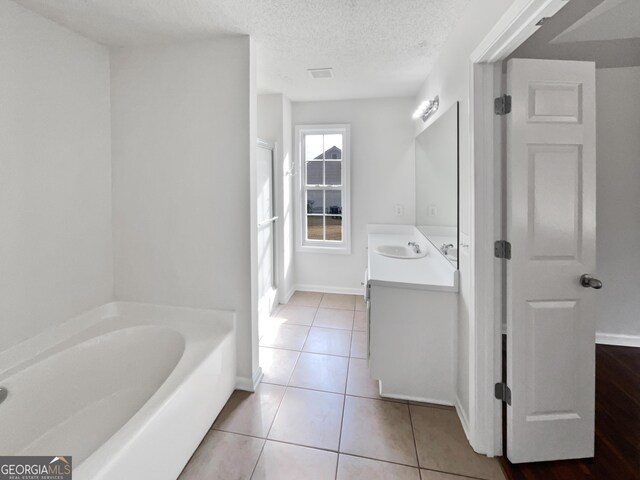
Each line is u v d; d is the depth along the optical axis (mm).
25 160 1681
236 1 1650
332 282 3967
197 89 2068
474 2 1567
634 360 2457
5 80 1577
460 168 1817
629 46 2316
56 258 1866
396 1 1661
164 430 1384
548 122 1428
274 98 3416
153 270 2229
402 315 1980
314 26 1913
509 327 1515
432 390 1997
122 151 2191
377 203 3746
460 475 1495
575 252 1480
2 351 1608
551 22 2125
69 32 1894
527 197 1453
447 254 2115
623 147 2570
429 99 2729
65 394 1770
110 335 1992
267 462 1564
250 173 2053
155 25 1864
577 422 1532
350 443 1683
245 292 2111
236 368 2143
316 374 2305
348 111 3684
